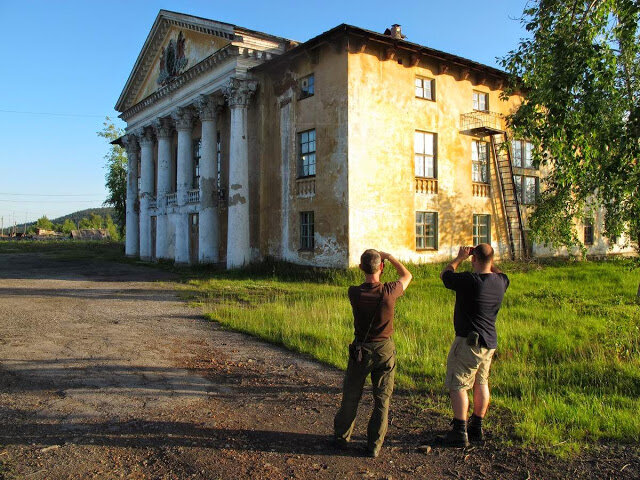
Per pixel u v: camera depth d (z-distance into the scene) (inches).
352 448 191.0
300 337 374.6
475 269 199.5
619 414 215.9
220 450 187.9
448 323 404.5
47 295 626.5
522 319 431.8
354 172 767.7
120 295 629.6
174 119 1107.9
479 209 952.9
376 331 181.3
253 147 936.9
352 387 185.6
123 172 2100.1
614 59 304.7
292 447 191.6
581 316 441.1
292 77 876.0
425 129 869.2
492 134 964.6
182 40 1098.7
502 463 179.0
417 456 184.9
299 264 850.1
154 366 304.2
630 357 309.9
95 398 244.7
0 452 183.3
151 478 166.4
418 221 861.2
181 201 1082.7
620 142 286.0
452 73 917.2
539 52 356.5
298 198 857.5
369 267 181.8
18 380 270.7
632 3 283.4
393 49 804.0
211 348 353.4
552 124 310.3
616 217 417.1
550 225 544.7
